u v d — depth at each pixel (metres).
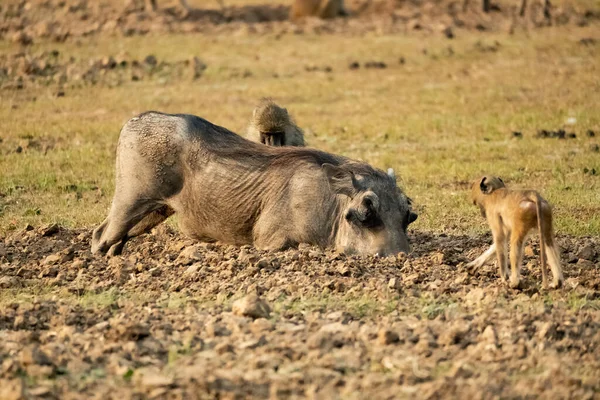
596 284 33.91
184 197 39.94
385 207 37.50
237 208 39.03
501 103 83.25
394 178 38.66
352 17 134.75
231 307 31.16
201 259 38.12
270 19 136.25
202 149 39.47
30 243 43.12
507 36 117.25
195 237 41.09
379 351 26.58
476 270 35.38
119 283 34.72
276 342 27.28
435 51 108.88
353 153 66.88
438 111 81.25
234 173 39.03
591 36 115.81
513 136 70.94
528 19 127.81
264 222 38.69
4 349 27.12
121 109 84.44
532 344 27.06
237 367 25.41
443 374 24.95
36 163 63.50
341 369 25.31
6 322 29.97
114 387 24.23
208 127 40.28
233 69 100.75
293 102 87.12
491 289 32.31
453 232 45.44
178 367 25.38
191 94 90.50
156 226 45.94
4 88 92.12
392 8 136.62
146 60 101.44
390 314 30.19
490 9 133.88
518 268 32.53
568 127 73.12
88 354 26.20
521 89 89.31
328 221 38.06
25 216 50.66
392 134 73.06
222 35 119.25
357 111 82.50
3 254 39.78
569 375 24.80
